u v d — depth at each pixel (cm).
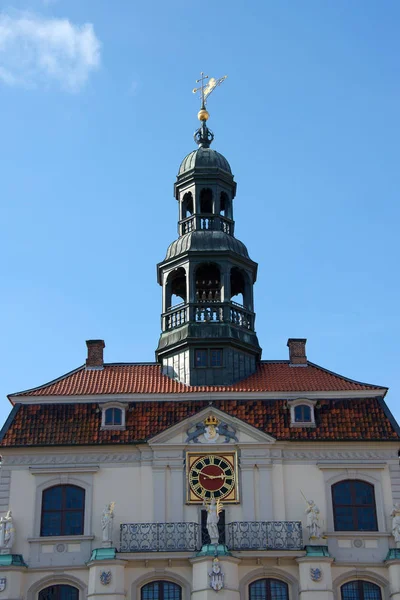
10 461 4103
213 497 4022
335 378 4534
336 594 3844
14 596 3766
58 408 4259
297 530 3891
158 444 4103
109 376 4575
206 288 4959
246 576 3819
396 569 3812
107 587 3734
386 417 4222
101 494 4038
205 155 5112
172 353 4644
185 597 3791
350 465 4097
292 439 4106
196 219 4931
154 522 3956
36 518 3984
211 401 4275
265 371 4666
